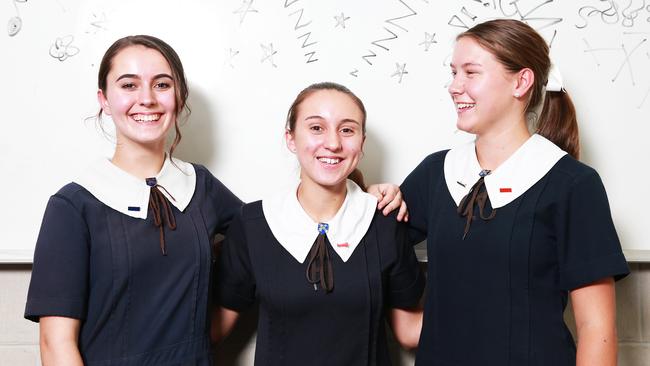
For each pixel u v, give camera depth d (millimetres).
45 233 929
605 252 865
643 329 1275
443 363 966
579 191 879
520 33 920
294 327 992
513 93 925
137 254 953
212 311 1116
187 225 1010
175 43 1200
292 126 1005
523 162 927
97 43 1188
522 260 901
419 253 1229
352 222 1012
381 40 1217
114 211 959
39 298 906
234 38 1205
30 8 1176
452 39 1220
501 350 911
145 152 1000
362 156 1233
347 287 986
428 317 1008
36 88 1185
